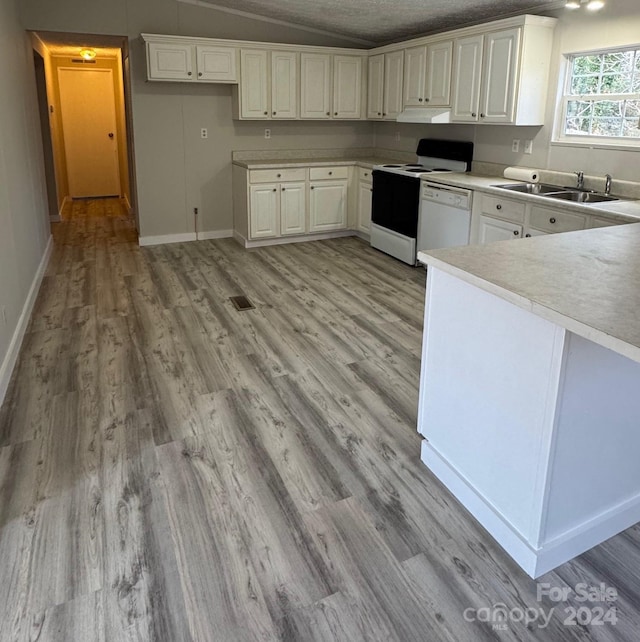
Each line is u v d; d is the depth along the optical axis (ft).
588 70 13.30
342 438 8.10
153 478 7.16
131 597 5.41
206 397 9.21
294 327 12.25
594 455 5.69
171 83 18.53
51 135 23.18
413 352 11.04
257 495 6.88
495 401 6.00
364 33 19.56
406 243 17.01
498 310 5.79
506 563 5.89
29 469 7.30
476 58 14.73
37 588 5.50
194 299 13.99
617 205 11.27
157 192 19.35
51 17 16.58
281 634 5.06
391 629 5.11
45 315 12.79
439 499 6.86
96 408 8.82
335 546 6.08
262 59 18.45
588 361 5.24
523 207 12.61
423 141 18.60
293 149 20.94
